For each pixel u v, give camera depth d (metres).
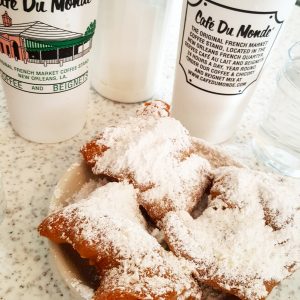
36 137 0.27
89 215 0.19
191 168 0.23
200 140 0.26
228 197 0.22
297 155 0.28
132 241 0.19
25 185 0.25
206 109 0.27
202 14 0.22
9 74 0.23
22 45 0.21
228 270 0.19
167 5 0.27
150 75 0.31
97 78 0.31
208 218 0.21
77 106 0.26
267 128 0.29
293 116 0.27
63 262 0.19
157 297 0.17
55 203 0.22
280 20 0.22
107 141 0.24
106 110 0.31
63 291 0.21
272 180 0.23
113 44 0.28
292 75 0.27
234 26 0.22
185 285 0.18
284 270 0.20
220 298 0.20
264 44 0.23
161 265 0.18
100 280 0.19
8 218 0.23
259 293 0.19
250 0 0.21
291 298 0.22
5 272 0.21
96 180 0.24
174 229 0.20
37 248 0.22
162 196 0.22
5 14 0.20
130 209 0.21
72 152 0.28
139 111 0.27
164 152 0.23
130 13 0.26
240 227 0.20
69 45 0.22
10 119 0.28
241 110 0.28
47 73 0.23
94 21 0.23
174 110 0.29
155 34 0.28
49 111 0.25
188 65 0.25
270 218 0.21
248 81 0.25
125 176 0.22
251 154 0.30
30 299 0.20
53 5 0.20
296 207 0.21
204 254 0.20
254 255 0.20
